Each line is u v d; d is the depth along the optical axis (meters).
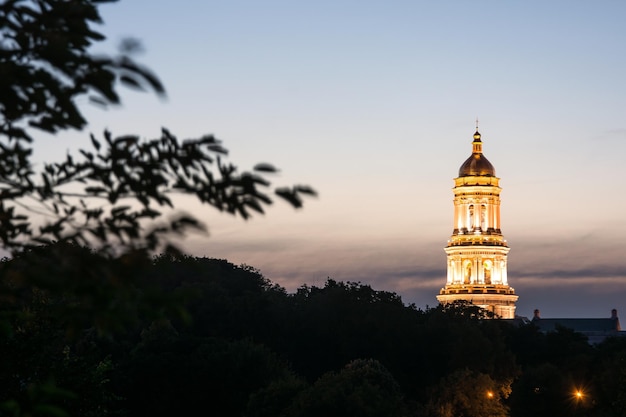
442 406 164.00
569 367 184.88
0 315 21.06
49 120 17.34
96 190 18.58
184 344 155.88
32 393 16.42
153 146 18.42
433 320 195.62
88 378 49.66
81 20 16.89
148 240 17.55
